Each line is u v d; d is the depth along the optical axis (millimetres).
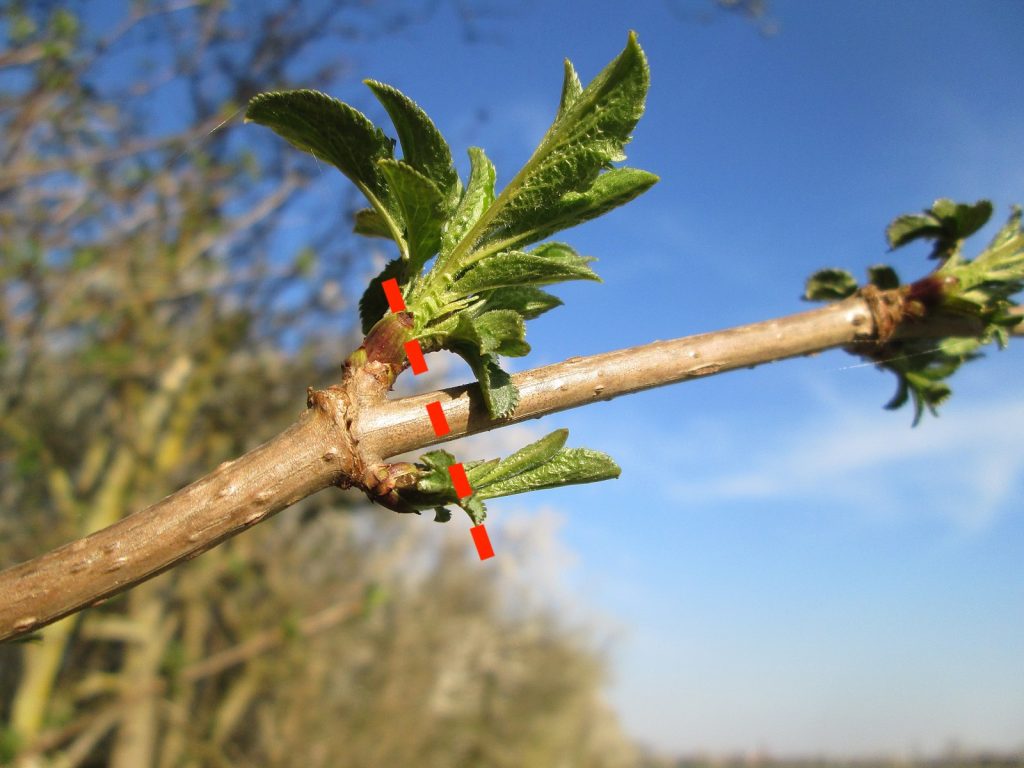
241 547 7445
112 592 878
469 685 10609
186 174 6477
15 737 5434
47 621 859
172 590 7133
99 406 7109
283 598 7785
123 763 6332
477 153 1251
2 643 857
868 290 1528
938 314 1539
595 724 15375
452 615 10781
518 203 1139
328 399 1030
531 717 12773
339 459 1009
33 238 5777
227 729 7496
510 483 1129
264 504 952
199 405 7285
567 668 14109
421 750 9836
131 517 902
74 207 6062
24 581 853
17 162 5816
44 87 5617
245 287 7477
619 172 1134
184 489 931
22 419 6523
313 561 8648
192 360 7180
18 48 5473
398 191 1085
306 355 7801
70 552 870
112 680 6402
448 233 1187
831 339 1481
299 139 1144
